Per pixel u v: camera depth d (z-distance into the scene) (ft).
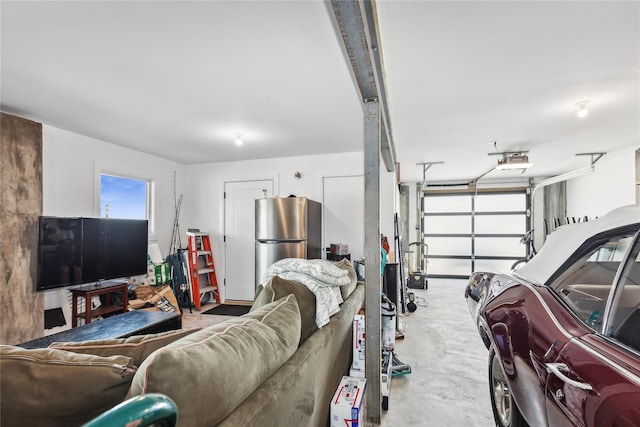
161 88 8.45
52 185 11.57
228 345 3.10
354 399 5.51
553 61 7.13
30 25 5.76
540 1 5.22
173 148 14.85
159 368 2.37
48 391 2.41
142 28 5.88
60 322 11.05
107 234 11.98
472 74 7.74
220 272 17.75
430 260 26.32
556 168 19.85
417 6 5.32
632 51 6.71
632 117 10.64
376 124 6.65
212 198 18.08
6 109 9.86
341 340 6.43
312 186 16.44
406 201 25.84
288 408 3.61
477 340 11.66
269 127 11.78
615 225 4.16
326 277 6.53
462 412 7.09
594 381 3.07
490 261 25.14
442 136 12.91
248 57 6.93
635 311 3.38
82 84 8.20
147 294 13.58
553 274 4.80
